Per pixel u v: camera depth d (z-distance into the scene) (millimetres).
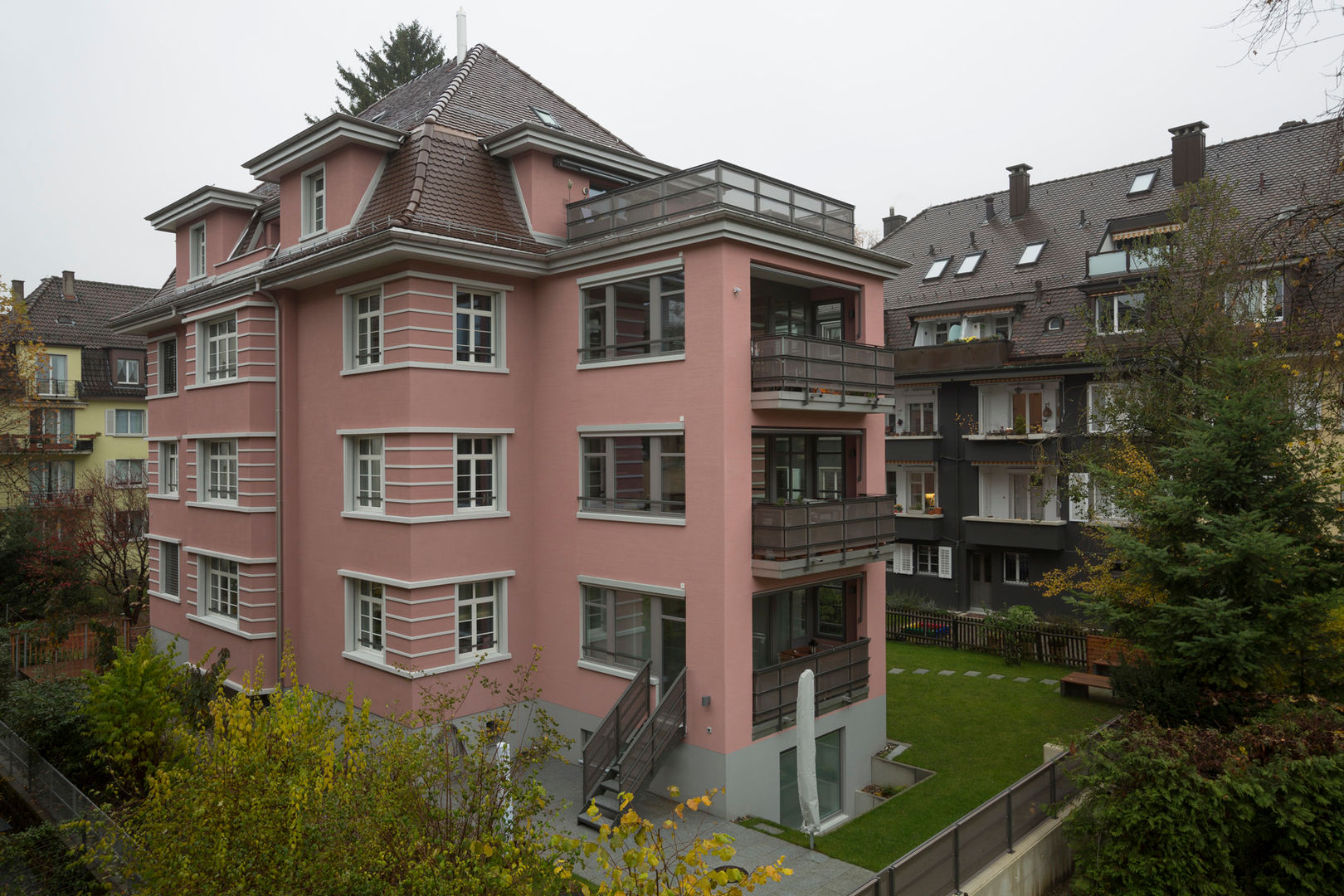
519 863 6805
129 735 12422
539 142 15477
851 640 15227
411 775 7676
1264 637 10992
